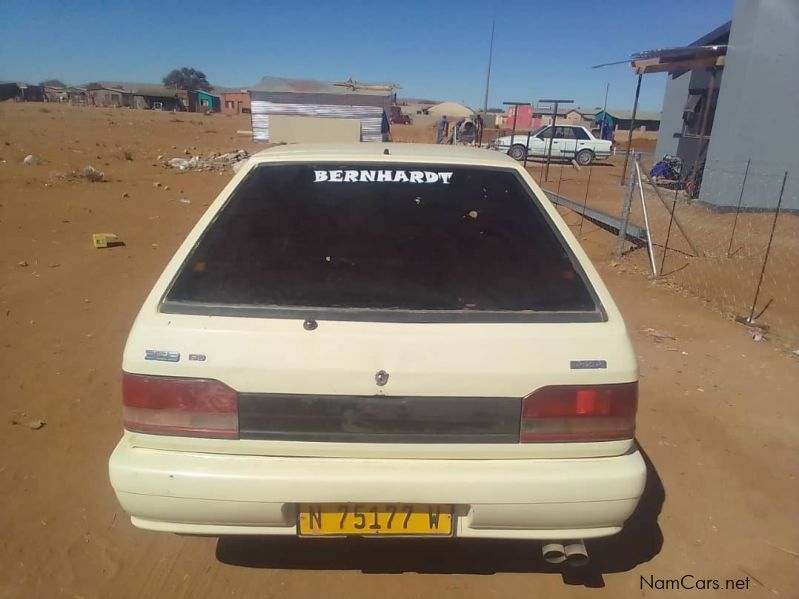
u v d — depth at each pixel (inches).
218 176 580.4
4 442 134.3
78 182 486.9
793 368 187.9
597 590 101.4
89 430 140.9
